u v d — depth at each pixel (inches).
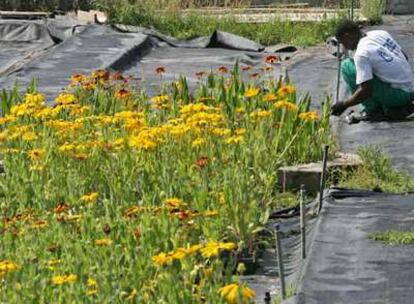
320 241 342.0
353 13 906.7
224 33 847.1
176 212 328.2
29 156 400.8
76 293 281.1
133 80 645.3
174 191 374.9
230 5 995.3
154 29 909.2
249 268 350.3
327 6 1015.6
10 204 381.7
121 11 925.2
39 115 420.8
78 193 377.7
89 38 808.3
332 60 753.0
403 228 353.4
